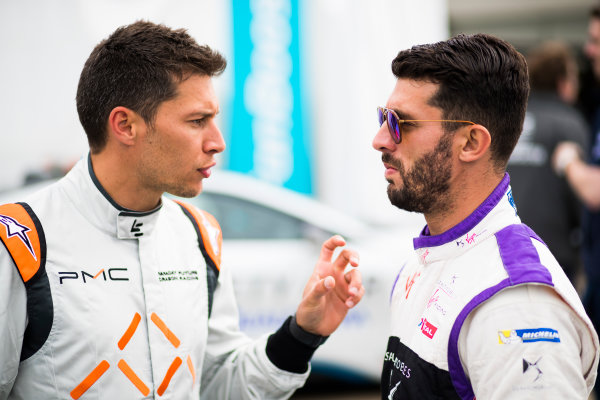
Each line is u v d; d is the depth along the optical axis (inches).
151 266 61.5
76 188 61.1
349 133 257.4
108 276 59.6
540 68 157.9
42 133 237.5
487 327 50.8
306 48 254.8
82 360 57.3
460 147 56.3
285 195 163.3
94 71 60.7
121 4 241.1
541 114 154.4
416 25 258.7
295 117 255.3
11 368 56.3
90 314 57.9
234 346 69.7
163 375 59.8
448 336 52.7
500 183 57.2
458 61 55.7
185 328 62.1
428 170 56.7
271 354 67.3
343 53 256.4
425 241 58.0
